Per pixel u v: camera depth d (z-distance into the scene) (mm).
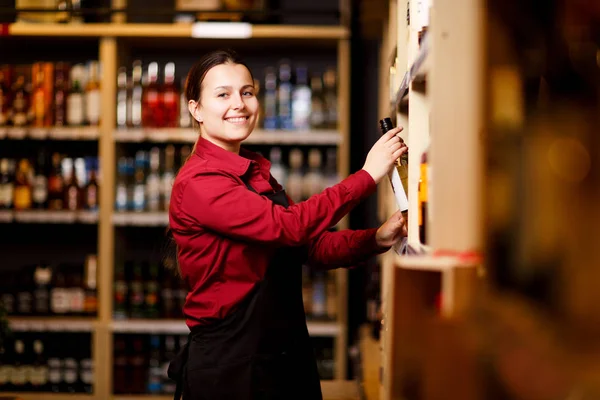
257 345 2014
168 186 3695
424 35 1555
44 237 4105
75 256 4102
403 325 1153
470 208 1167
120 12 3615
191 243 2059
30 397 3635
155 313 3713
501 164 1122
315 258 2217
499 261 1106
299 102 3686
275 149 3717
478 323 1038
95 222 3963
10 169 3740
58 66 3744
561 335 969
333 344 3965
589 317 969
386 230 2107
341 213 1918
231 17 3777
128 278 3783
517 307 1020
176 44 3893
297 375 2064
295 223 1901
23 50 4074
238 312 2020
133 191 3732
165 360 3748
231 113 2129
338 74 3877
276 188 2283
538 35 1077
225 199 1959
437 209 1174
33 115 3723
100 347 3654
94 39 3791
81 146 4098
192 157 2170
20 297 3750
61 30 3658
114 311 3709
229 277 2027
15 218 3676
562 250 1004
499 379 1006
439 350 1056
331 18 4043
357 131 4047
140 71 3721
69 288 3756
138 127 3701
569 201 1011
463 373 1036
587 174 1004
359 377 2543
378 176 1915
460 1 1196
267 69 3988
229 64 2156
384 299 2094
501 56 1108
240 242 2006
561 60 1043
